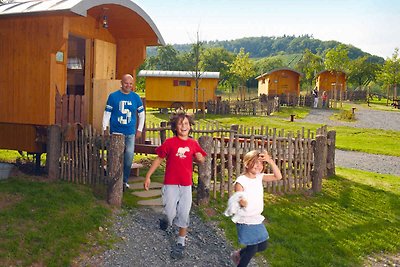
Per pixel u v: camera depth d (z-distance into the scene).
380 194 10.35
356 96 49.12
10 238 5.66
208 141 8.02
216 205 8.11
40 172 8.96
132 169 9.65
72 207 6.85
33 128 8.80
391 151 18.73
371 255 7.18
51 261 5.38
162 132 11.20
